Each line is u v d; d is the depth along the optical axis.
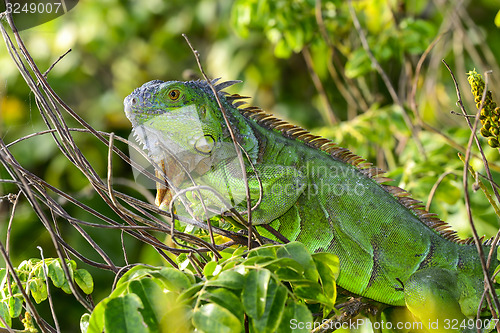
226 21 13.55
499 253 6.14
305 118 12.94
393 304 6.19
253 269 4.34
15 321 9.08
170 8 14.35
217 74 13.32
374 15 11.79
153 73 14.52
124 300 4.24
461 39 10.66
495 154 8.77
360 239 6.19
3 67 11.40
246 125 6.32
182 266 5.37
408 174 8.52
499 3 12.95
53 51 13.56
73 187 11.32
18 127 11.48
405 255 6.19
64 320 9.81
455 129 9.61
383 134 9.54
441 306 5.75
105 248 10.34
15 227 9.63
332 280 4.79
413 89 8.37
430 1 13.55
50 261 5.51
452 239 6.38
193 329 4.31
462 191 8.41
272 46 13.10
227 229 6.03
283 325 4.34
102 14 14.16
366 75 12.05
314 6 10.67
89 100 13.95
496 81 10.14
